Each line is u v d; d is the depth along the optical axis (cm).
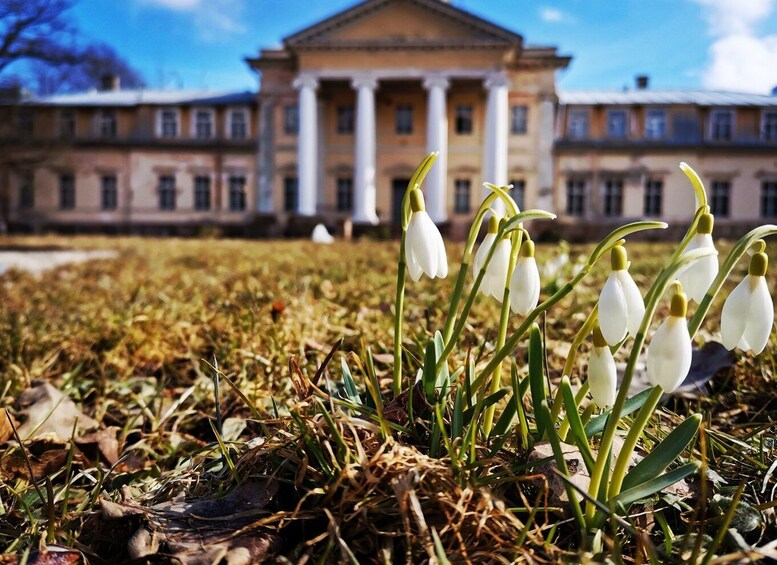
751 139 3894
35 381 251
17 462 183
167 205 4078
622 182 3850
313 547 123
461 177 3803
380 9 3450
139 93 4384
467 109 3825
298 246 1802
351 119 3875
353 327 347
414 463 124
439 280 584
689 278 121
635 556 120
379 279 589
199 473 159
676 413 215
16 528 143
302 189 3534
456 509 115
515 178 3791
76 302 541
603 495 119
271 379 251
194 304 446
